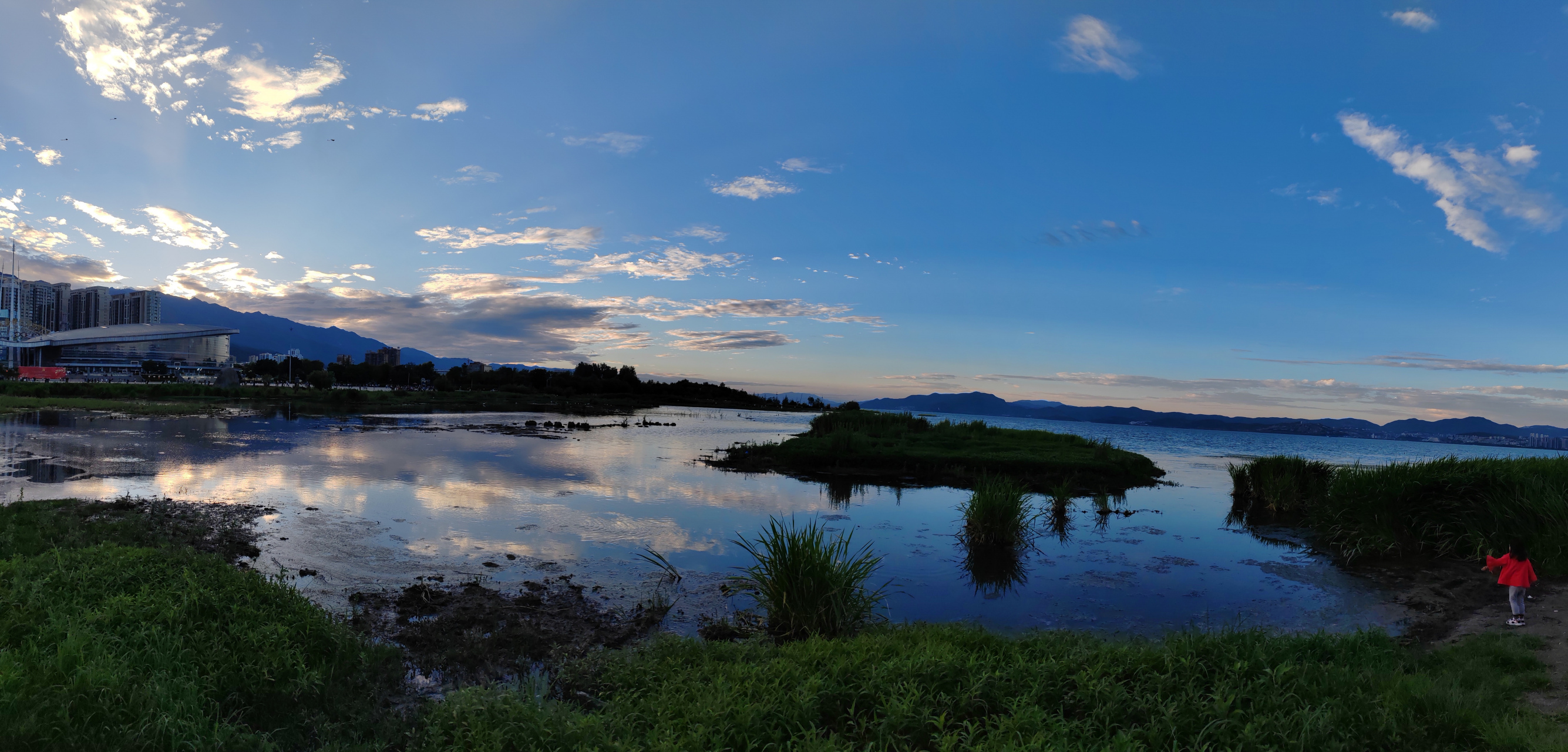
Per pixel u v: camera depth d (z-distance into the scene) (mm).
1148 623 10359
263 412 55250
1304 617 10586
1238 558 14711
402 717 6152
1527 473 14648
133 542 11797
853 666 6547
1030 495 22828
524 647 8391
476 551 13148
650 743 5043
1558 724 5586
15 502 14609
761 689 6020
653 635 8984
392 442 34281
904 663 6539
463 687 6758
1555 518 12875
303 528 14305
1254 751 4965
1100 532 17359
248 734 5223
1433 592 11836
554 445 35906
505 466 26031
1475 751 5203
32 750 4453
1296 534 17484
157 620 6777
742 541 14758
